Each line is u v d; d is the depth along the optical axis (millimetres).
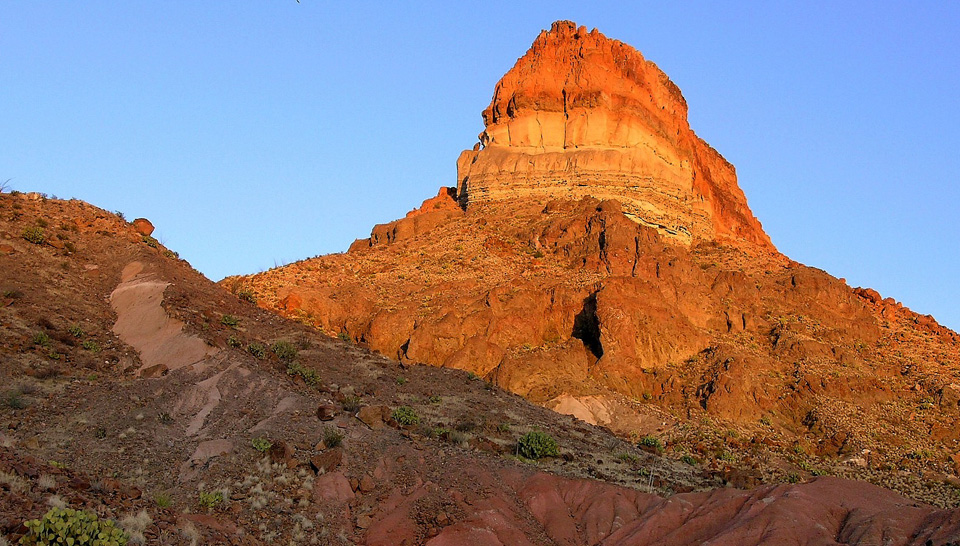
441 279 74812
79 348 51281
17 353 48094
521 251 82062
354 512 37000
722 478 47688
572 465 45188
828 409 64625
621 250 76938
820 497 36500
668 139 98000
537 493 39188
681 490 42844
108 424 41219
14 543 27297
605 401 59875
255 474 38125
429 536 35531
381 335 65375
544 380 61312
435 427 47781
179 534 31828
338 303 69250
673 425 58562
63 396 43938
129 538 29953
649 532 36188
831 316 82375
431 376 58219
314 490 37688
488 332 65562
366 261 81250
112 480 34969
